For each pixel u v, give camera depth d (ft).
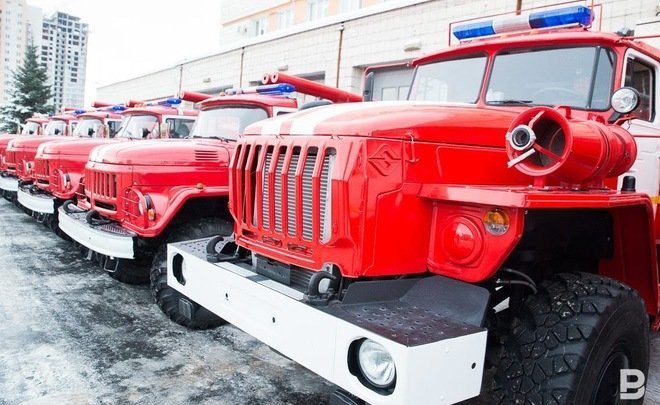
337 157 7.47
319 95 15.70
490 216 7.02
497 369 7.85
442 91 12.46
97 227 15.39
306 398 10.39
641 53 11.56
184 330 13.78
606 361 7.77
